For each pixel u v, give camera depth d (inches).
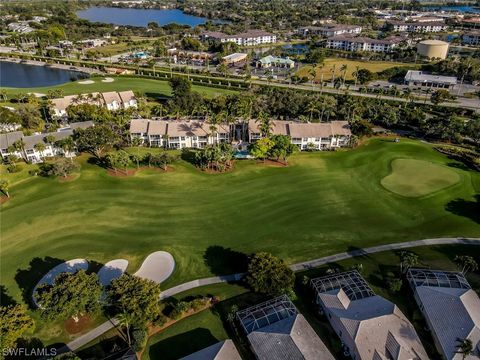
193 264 2760.8
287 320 2148.1
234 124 5017.2
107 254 2851.9
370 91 7071.9
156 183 3875.5
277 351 1955.0
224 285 2566.4
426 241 3034.0
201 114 5698.8
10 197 3595.0
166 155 4185.5
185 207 3472.0
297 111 5674.2
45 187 3769.7
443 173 4151.1
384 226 3230.8
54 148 4389.8
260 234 3105.3
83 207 3449.8
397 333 2037.4
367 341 1991.9
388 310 2159.2
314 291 2437.3
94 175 4001.0
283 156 4335.6
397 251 2913.4
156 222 3243.1
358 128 4921.3
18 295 2475.4
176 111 5590.6
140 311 2055.9
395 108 5802.2
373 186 3900.1
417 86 7544.3
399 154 4638.3
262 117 4869.6
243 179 3996.1
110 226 3184.1
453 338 2065.7
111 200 3563.0
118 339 2164.1
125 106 6314.0
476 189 3853.3
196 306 2341.3
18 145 4126.5
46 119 5590.6
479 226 3230.8
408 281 2561.5
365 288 2413.9
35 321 2278.5
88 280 2181.3
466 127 4995.1
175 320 2285.9
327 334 2188.7
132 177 3983.8
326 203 3572.8
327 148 4845.0
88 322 2282.2
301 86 7490.2
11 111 5221.5
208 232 3120.1
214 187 3826.3
